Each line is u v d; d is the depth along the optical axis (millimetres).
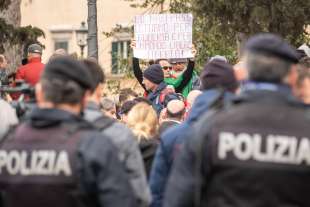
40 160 7930
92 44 20719
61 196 7840
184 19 19078
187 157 7871
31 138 8047
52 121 8062
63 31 58562
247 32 25891
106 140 7961
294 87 8609
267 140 7613
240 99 7902
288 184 7535
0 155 8117
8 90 9969
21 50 28422
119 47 52219
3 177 8070
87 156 7824
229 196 7586
